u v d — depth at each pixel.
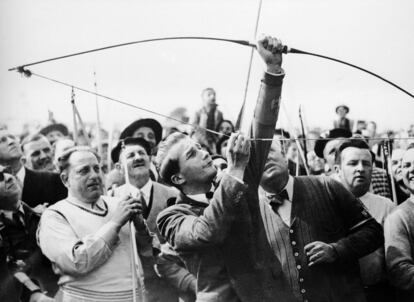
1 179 2.95
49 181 2.97
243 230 2.86
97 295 2.81
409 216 3.03
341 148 3.10
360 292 2.95
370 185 3.08
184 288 2.87
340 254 2.93
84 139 3.05
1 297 2.88
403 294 3.00
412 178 3.09
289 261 2.90
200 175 2.93
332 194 2.99
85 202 2.89
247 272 2.86
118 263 2.83
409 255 3.00
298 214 2.94
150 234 2.88
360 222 2.99
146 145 3.02
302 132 3.13
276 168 2.95
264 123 2.74
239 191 2.71
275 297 2.87
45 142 3.02
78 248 2.79
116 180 3.00
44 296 2.86
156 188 2.96
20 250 2.91
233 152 2.70
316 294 2.90
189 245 2.82
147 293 2.87
